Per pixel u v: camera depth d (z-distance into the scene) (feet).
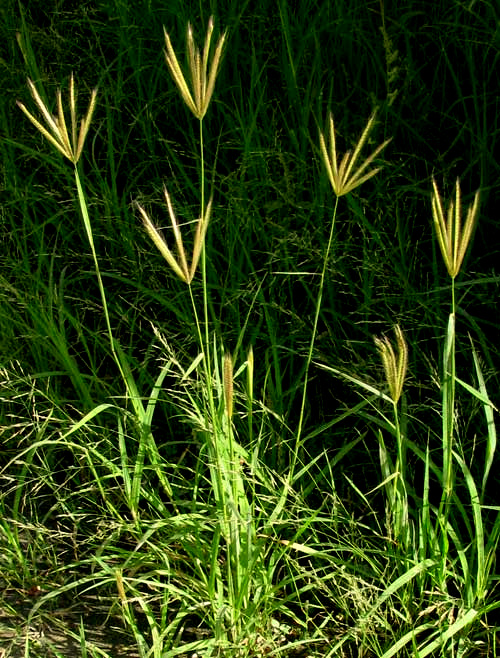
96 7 11.82
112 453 8.89
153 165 10.78
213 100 10.19
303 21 10.58
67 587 7.11
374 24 10.69
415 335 8.88
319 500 8.50
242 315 9.38
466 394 8.59
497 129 9.48
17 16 12.10
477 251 9.57
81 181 10.44
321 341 9.09
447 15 10.50
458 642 7.18
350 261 9.39
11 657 7.37
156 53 11.14
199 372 8.78
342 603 7.26
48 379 9.27
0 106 11.18
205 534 7.98
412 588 7.30
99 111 11.15
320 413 8.91
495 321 9.07
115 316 10.00
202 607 7.27
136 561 7.42
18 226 10.91
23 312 9.93
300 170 9.62
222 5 10.98
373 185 9.77
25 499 8.70
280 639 7.48
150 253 9.62
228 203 9.57
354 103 10.52
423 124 10.08
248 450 8.45
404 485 7.34
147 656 6.63
